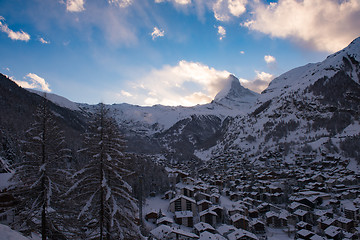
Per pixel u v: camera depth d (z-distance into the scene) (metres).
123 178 21.03
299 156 166.88
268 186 114.12
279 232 73.00
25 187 20.05
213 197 96.06
